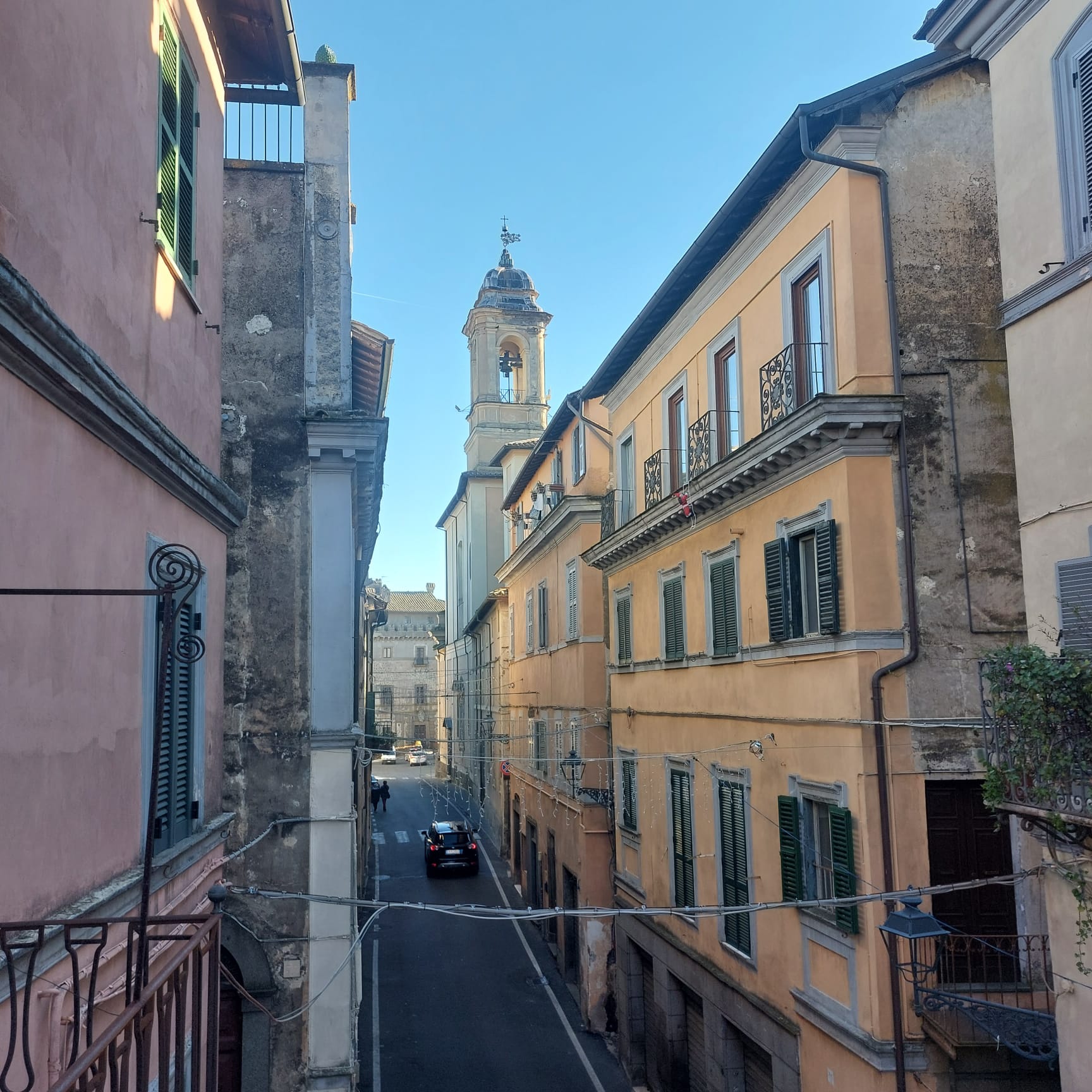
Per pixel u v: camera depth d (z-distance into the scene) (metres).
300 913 11.13
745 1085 14.87
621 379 21.17
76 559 5.45
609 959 21.70
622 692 21.36
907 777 10.93
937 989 10.48
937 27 9.95
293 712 11.53
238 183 12.47
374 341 14.09
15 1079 4.58
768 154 12.45
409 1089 18.09
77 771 5.45
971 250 11.72
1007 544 11.38
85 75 5.73
